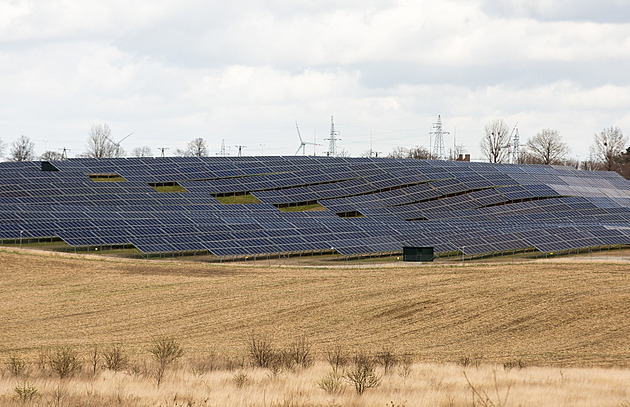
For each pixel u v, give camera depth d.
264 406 22.78
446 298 64.12
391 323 55.94
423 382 29.53
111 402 23.48
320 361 38.66
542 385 29.61
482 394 25.95
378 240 98.00
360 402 23.91
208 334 51.31
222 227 96.62
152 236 88.88
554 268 81.94
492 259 96.50
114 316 56.78
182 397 24.47
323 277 75.62
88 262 79.38
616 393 27.22
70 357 33.94
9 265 74.56
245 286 69.69
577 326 55.12
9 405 22.48
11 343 46.47
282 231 97.62
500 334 52.75
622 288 68.06
